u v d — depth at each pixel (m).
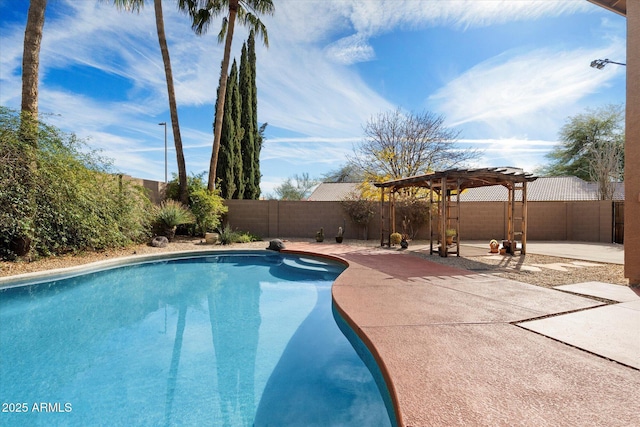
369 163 18.97
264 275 8.09
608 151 20.91
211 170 14.39
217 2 14.27
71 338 4.21
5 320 4.84
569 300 4.54
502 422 1.87
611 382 2.31
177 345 3.97
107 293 6.34
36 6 7.50
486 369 2.51
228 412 2.62
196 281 7.40
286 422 2.46
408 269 7.14
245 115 20.09
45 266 7.11
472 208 15.27
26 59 7.45
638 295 4.79
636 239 5.40
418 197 16.14
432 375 2.42
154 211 11.62
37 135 7.44
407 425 1.85
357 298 4.70
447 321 3.65
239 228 15.16
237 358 3.60
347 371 3.18
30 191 7.18
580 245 12.61
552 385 2.27
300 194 37.84
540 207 15.31
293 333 4.28
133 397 2.85
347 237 15.28
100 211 8.80
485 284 5.62
